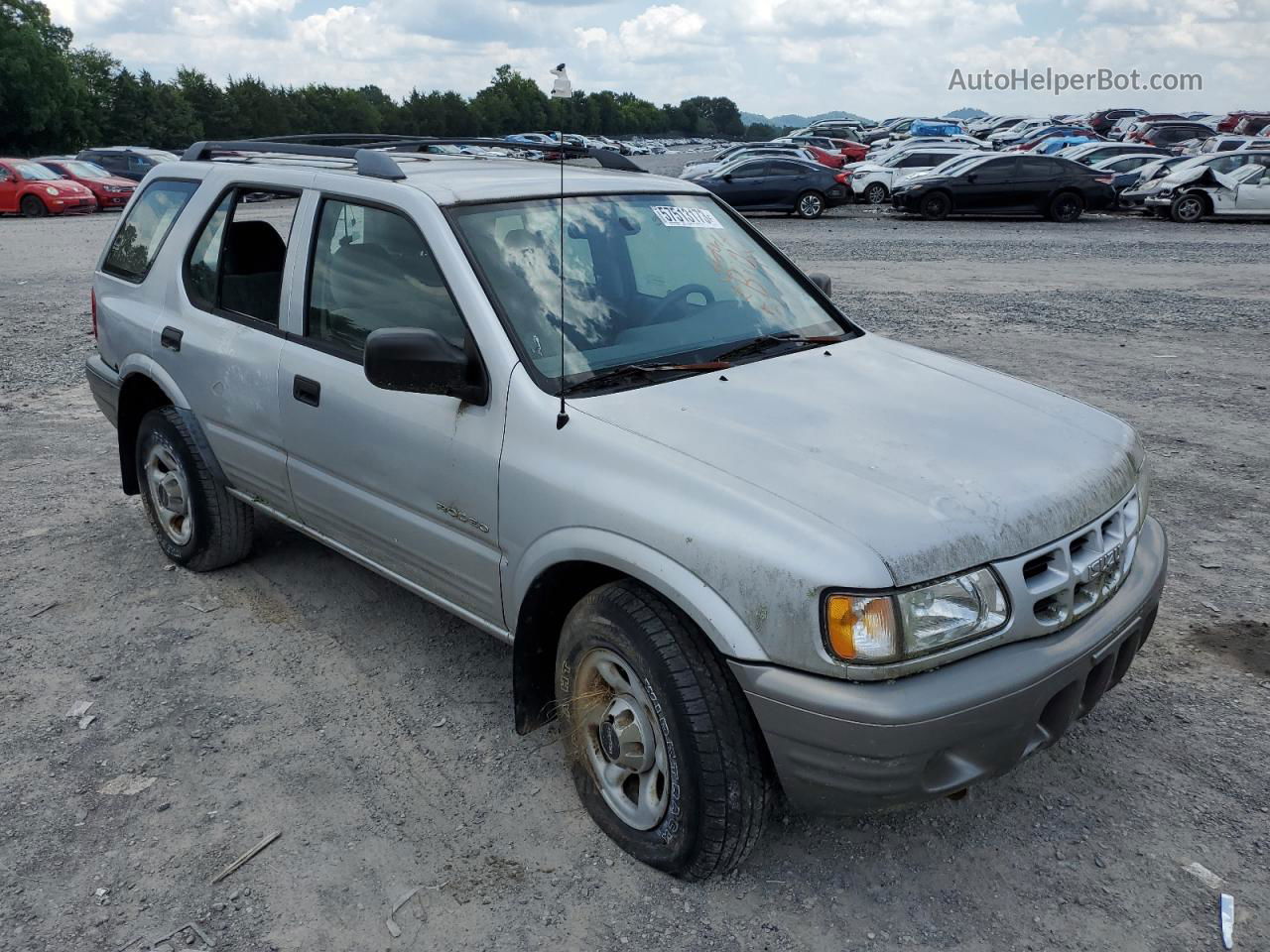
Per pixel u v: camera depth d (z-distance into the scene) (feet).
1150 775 10.56
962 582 7.86
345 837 9.77
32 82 205.46
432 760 11.00
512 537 9.85
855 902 8.90
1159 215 80.69
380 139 15.12
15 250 63.31
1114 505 9.30
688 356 10.85
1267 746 11.05
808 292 13.08
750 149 115.44
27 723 11.69
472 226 10.89
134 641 13.61
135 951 8.40
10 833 9.81
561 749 11.16
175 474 15.35
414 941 8.52
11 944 8.46
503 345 10.03
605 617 8.91
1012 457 9.21
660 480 8.64
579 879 9.21
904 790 7.84
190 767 10.87
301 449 12.46
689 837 8.66
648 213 12.46
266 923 8.70
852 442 9.14
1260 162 76.59
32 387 28.19
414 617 14.26
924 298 42.70
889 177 93.50
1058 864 9.33
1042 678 8.05
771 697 7.86
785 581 7.74
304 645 13.51
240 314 13.65
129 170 105.19
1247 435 22.54
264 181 13.47
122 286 15.96
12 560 16.24
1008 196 79.30
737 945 8.45
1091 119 179.52
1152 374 28.43
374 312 11.46
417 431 10.68
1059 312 38.75
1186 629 13.71
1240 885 9.02
